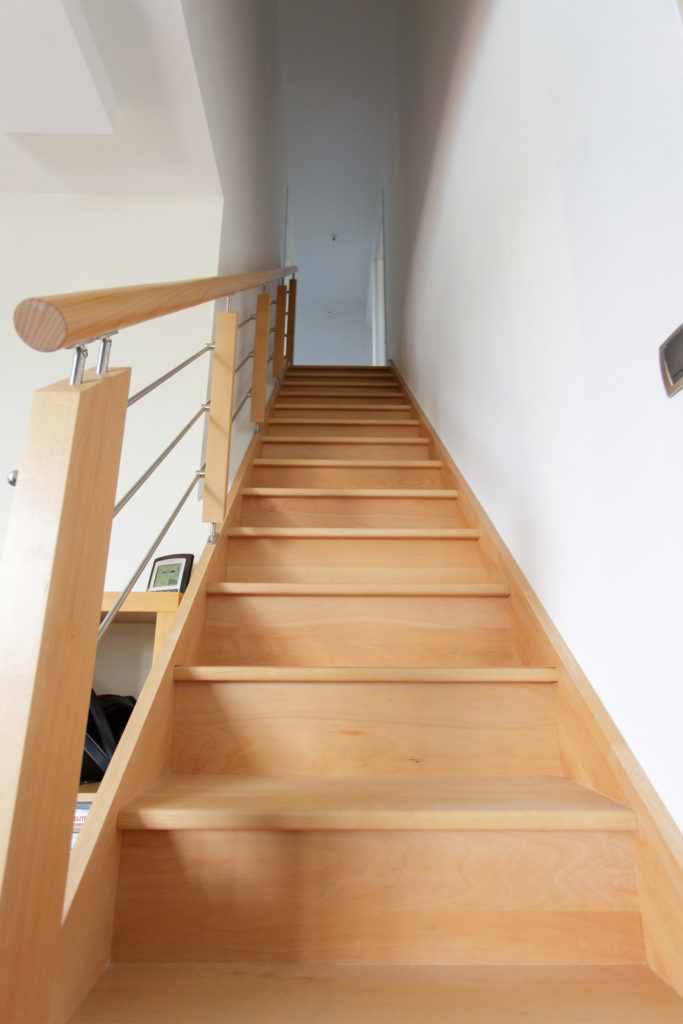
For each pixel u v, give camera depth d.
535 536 1.38
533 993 0.74
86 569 0.69
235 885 0.84
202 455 1.91
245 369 2.74
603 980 0.77
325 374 4.41
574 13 1.14
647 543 0.89
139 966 0.80
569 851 0.86
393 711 1.14
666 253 0.83
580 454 1.12
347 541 1.77
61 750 0.63
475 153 1.97
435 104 2.75
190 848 0.85
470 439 2.02
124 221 2.08
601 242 1.03
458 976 0.78
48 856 0.61
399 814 0.86
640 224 0.90
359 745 1.13
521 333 1.48
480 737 1.14
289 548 1.76
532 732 1.15
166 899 0.83
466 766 1.12
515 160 1.53
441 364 2.59
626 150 0.94
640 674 0.91
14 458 1.84
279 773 1.11
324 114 4.75
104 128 1.77
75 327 0.62
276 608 1.46
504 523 1.62
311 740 1.13
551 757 1.13
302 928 0.83
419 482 2.31
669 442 0.83
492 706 1.15
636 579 0.92
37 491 0.63
